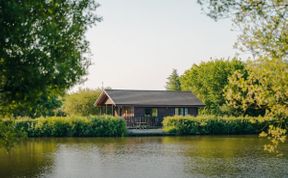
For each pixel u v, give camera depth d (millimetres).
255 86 13297
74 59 9227
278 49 12148
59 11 9281
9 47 8484
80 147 36344
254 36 12492
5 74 8656
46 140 43875
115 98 61844
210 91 86750
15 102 9305
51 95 9773
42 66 8617
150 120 60656
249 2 11688
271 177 21312
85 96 76062
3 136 10852
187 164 25844
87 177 21297
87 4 9625
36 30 8570
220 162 26703
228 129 54281
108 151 33094
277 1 11531
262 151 33188
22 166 24844
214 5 11930
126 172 22828
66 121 48875
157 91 66688
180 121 52688
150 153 31734
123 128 50062
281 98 13086
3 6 7980
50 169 23734
